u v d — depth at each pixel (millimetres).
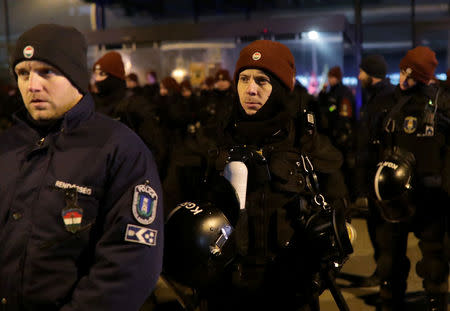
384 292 3025
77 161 1381
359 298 3736
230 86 7496
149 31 11117
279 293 1760
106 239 1345
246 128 1791
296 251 1755
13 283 1343
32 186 1378
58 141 1408
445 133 2824
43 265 1332
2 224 1393
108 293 1304
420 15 12656
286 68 1814
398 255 2984
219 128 1869
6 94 9484
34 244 1340
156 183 1439
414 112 2871
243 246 1713
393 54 12625
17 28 15922
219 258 1588
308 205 1811
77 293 1317
